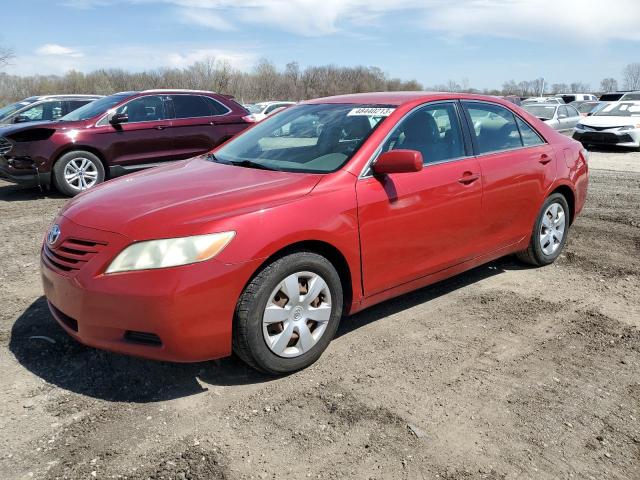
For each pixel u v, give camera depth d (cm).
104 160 916
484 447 266
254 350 307
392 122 384
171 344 285
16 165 857
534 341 379
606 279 502
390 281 374
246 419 287
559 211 526
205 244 288
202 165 406
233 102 1052
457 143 426
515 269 527
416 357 354
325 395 309
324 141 390
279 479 244
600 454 263
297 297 321
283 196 322
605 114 1678
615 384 325
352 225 341
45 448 262
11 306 422
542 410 297
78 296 291
